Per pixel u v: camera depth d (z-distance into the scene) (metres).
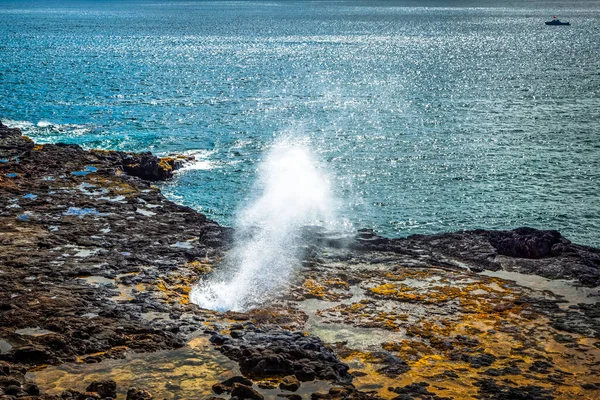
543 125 57.47
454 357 16.41
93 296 19.33
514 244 23.95
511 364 16.08
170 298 19.50
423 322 18.19
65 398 14.24
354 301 19.61
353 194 38.50
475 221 34.28
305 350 16.36
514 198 37.75
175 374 15.45
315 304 19.42
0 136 43.84
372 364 16.12
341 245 24.12
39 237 24.31
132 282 20.50
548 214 35.25
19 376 15.10
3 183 31.69
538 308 18.95
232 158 45.84
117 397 14.50
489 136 53.22
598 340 17.16
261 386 15.01
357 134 54.25
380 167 44.19
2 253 22.50
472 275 21.38
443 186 40.03
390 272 21.70
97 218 27.19
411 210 35.84
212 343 16.86
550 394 14.77
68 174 34.72
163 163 41.22
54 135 51.03
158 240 24.59
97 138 50.53
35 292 19.36
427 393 14.77
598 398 14.62
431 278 21.12
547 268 21.86
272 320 18.28
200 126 56.47
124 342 16.75
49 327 17.25
